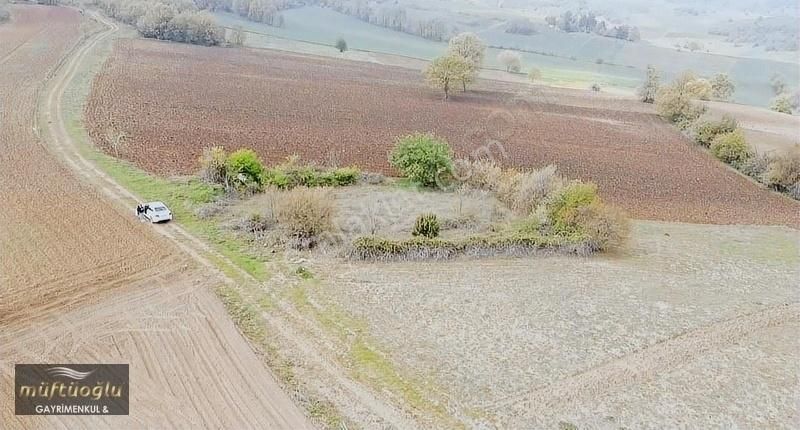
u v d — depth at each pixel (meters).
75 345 22.61
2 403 19.61
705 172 58.38
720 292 31.83
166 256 29.64
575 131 69.12
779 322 28.95
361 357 23.22
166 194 37.09
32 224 31.38
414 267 31.20
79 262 28.25
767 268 35.91
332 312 26.27
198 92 68.06
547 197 37.81
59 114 51.81
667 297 30.58
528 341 25.30
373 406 20.55
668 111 78.75
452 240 32.66
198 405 20.03
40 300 25.09
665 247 38.16
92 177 38.56
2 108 51.59
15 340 22.61
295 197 32.97
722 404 22.22
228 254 30.58
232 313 25.48
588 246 35.00
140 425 19.03
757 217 47.47
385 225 35.75
